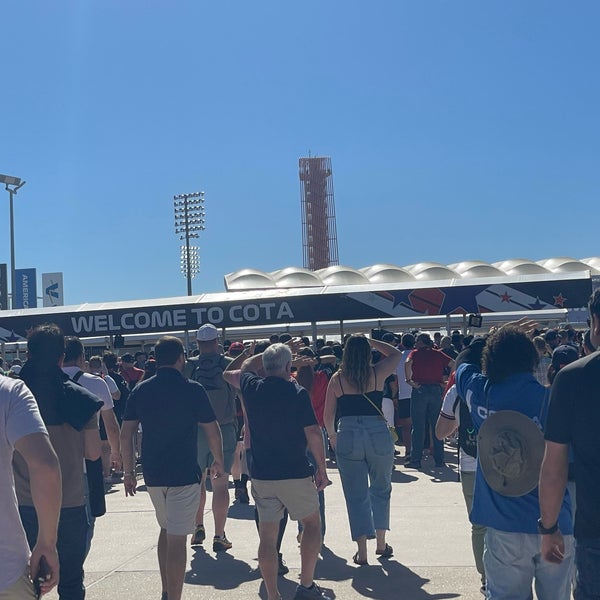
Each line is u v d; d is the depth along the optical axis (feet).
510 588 13.23
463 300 66.54
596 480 10.38
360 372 22.57
